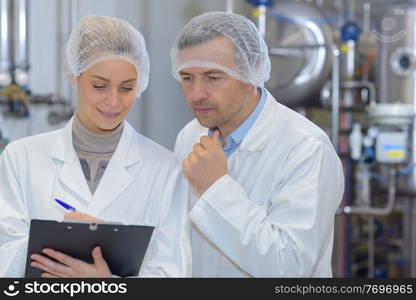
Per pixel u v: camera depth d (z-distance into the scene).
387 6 4.04
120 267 1.55
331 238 1.81
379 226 4.34
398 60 3.97
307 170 1.63
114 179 1.68
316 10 3.64
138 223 1.68
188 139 1.95
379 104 3.97
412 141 3.85
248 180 1.73
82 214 1.53
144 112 3.84
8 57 2.98
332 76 3.55
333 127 3.50
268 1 3.44
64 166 1.68
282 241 1.57
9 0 2.97
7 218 1.60
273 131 1.73
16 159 1.70
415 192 3.90
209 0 4.36
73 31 1.68
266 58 1.75
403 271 4.18
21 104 2.91
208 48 1.59
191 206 1.80
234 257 1.62
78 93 1.69
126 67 1.62
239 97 1.66
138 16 3.80
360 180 3.88
